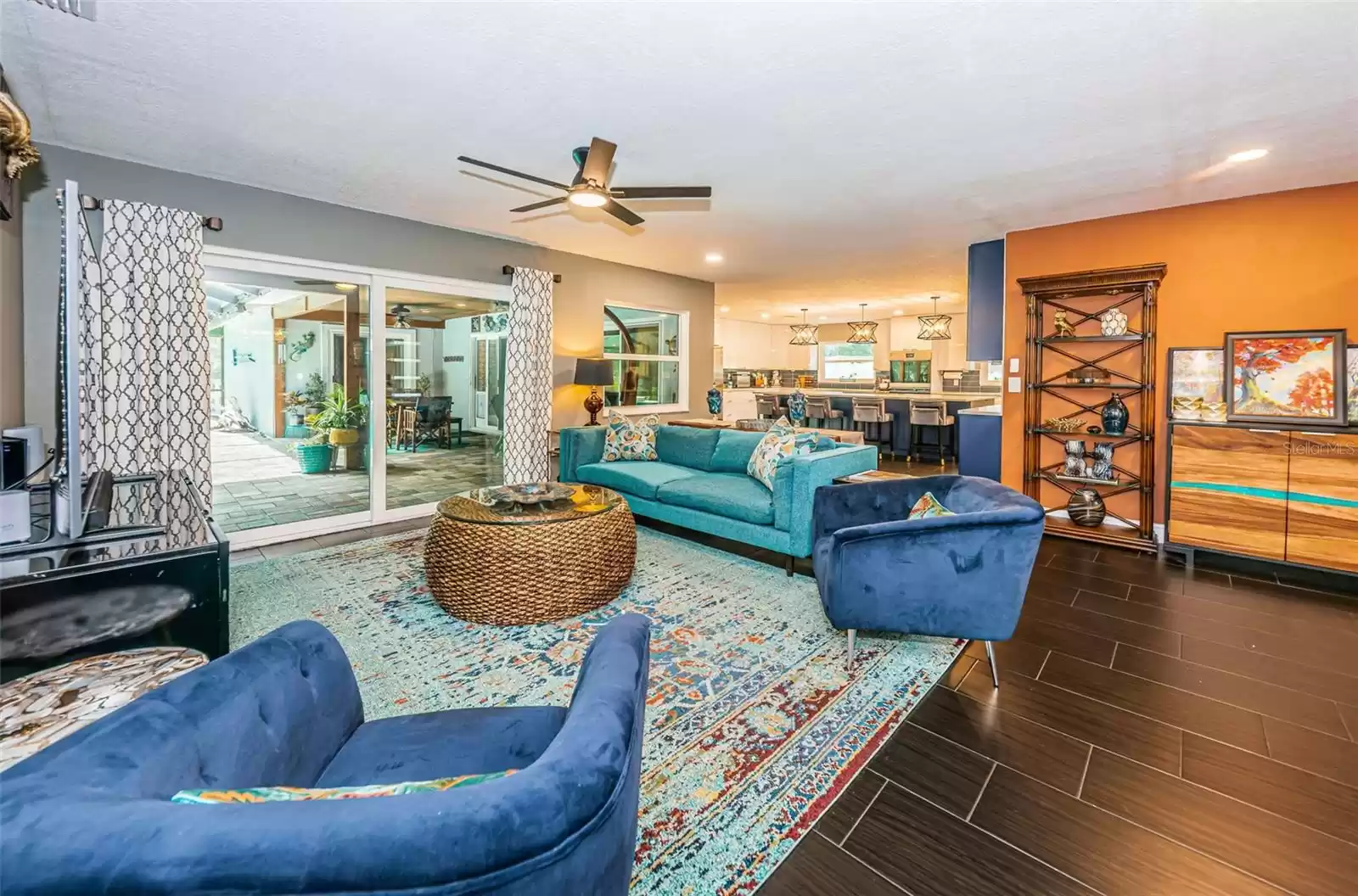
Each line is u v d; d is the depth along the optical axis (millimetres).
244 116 2877
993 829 1578
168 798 772
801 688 2277
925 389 10711
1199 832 1566
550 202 3436
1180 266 4137
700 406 7613
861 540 2320
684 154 3275
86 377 3316
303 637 1265
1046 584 3445
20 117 2289
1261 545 3572
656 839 1538
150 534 1885
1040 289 4547
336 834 614
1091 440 4516
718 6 1974
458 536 2836
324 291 4645
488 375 5699
